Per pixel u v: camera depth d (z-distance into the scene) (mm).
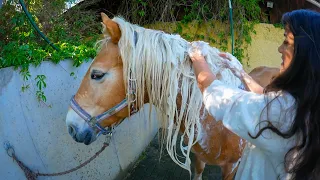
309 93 820
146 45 1403
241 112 911
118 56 1443
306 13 876
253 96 926
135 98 1471
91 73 1483
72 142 2363
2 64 1889
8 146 1842
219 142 1604
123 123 2980
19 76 1936
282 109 858
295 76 854
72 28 3336
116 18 1478
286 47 927
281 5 4422
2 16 2416
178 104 1512
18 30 2551
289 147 892
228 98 955
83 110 1515
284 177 960
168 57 1411
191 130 1505
